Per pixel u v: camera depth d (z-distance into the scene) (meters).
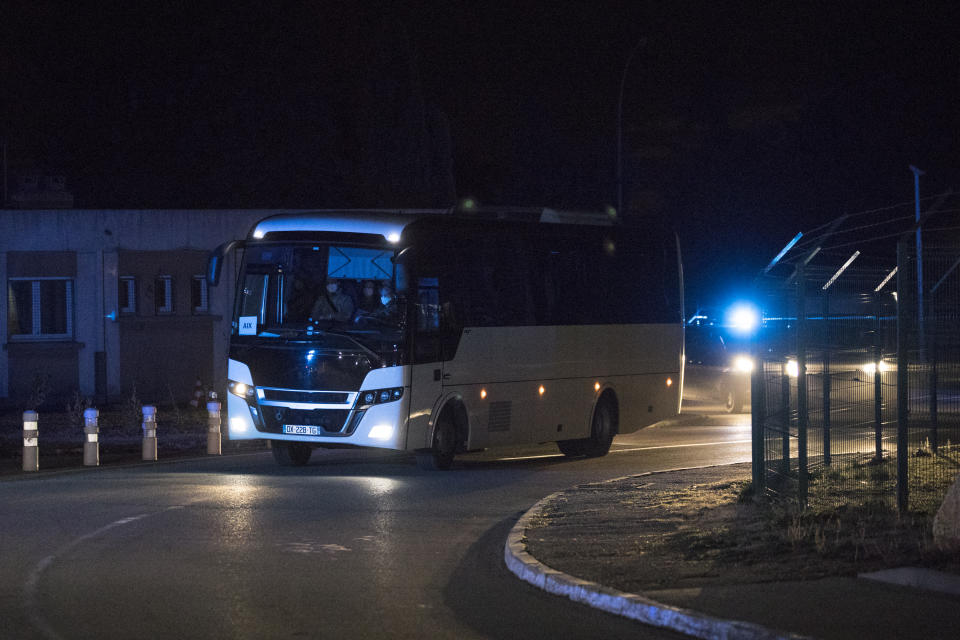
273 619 23.45
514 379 55.84
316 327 50.78
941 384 48.00
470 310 53.72
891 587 23.89
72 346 98.31
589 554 28.45
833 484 39.19
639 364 63.75
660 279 65.69
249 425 51.91
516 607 24.53
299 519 36.91
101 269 98.94
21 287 98.44
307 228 51.91
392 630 22.56
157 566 29.03
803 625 20.92
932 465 43.38
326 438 50.38
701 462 56.25
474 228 54.47
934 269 38.97
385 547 32.06
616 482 43.31
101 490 43.81
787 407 38.66
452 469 53.41
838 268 43.19
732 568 26.09
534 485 46.59
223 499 41.34
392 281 50.38
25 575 27.83
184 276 100.25
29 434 52.38
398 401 50.03
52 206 108.44
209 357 100.75
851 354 45.09
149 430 57.94
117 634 22.16
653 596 23.45
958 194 32.38
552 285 58.47
